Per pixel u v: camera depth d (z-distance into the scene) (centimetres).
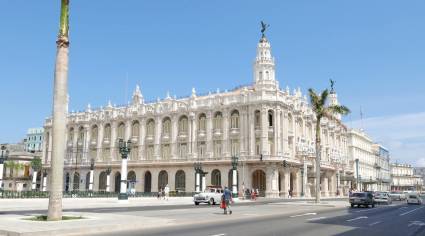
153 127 9438
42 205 3916
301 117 9219
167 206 4353
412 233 2020
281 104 8138
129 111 9825
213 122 8638
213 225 2252
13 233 1655
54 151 2231
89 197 5588
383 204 5912
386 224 2477
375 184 15975
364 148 14825
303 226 2228
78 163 10475
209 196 4812
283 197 7888
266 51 8656
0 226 1850
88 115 10544
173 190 8681
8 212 3020
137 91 9912
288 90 8806
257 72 8575
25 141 16838
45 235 1706
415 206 5231
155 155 9169
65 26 2341
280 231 1958
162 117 9281
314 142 9869
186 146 8862
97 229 1903
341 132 11850
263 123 7956
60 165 2233
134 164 9338
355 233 1939
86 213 2747
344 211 3784
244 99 8231
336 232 1956
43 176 10350
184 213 3139
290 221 2559
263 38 8744
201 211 3444
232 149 8300
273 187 7738
